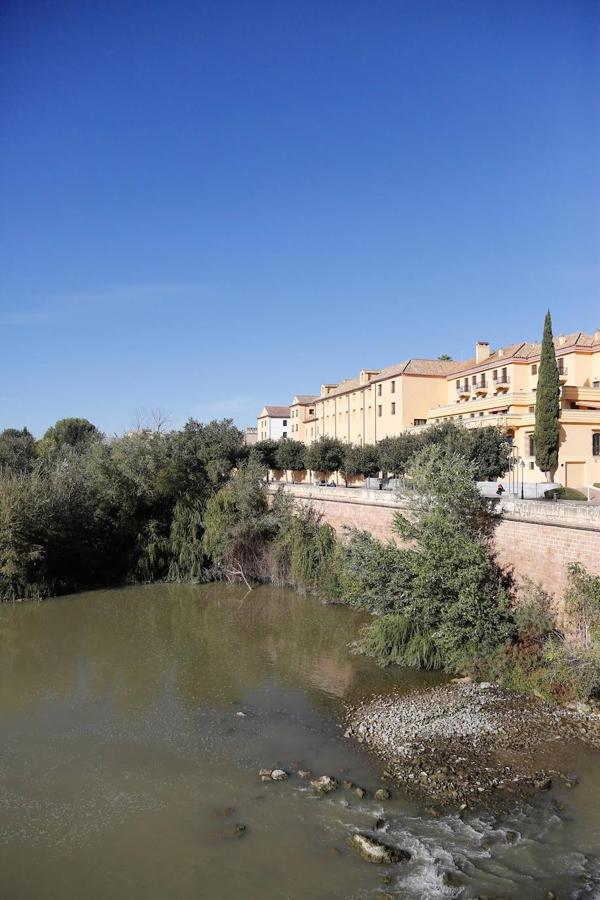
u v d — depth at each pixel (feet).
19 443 262.88
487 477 153.79
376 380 257.14
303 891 40.45
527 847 44.21
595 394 179.52
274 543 140.26
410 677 78.54
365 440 268.00
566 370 193.77
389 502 118.83
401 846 44.60
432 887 40.50
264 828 46.98
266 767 56.18
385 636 84.84
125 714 68.44
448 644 79.97
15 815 49.21
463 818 47.67
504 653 76.33
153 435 165.37
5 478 133.80
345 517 131.85
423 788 52.03
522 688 71.31
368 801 50.19
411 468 100.27
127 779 54.49
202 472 163.94
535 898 39.37
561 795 50.44
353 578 100.73
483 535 92.32
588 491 156.97
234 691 74.95
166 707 70.23
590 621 70.08
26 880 41.81
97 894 40.42
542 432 164.76
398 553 90.99
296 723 65.46
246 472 155.94
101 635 99.86
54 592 131.03
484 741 59.72
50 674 81.56
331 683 77.15
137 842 45.60
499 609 80.12
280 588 135.13
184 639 97.19
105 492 147.13
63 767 56.70
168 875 42.11
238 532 140.67
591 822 46.93
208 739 62.03
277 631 101.30
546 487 155.84
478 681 74.49
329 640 95.81
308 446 268.82
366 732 62.80
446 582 81.51
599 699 67.36
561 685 68.90
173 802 50.70
